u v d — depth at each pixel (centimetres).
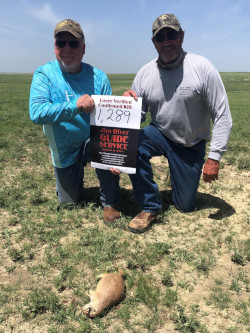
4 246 320
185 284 271
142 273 284
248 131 927
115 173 357
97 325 230
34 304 240
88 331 225
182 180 386
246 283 273
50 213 393
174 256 308
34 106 343
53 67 361
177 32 319
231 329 226
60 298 254
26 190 461
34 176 520
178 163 381
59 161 376
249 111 1608
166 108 359
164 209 415
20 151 657
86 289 264
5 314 238
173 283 274
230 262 304
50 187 478
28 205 409
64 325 230
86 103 335
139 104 335
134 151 345
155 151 382
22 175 513
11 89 3041
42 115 336
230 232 357
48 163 592
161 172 563
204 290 266
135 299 253
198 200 439
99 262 297
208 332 224
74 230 356
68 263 295
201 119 365
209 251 320
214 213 404
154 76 357
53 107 334
